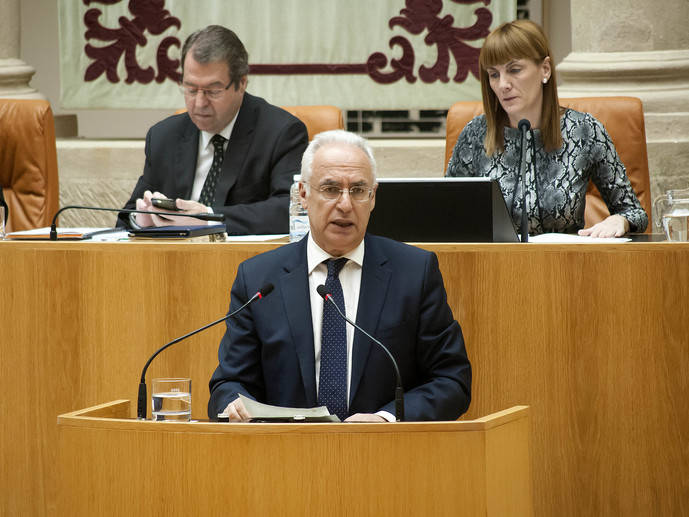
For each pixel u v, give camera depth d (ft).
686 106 65.87
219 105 46.42
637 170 51.19
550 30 91.66
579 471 33.99
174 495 23.21
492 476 23.20
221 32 46.39
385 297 30.94
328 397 30.50
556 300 33.96
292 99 74.90
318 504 22.79
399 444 22.74
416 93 74.08
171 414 28.35
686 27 65.72
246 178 47.62
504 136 46.21
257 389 31.42
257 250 35.04
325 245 30.91
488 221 35.04
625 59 65.92
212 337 35.42
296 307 31.04
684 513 33.47
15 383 36.47
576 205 45.24
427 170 74.18
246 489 22.94
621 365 33.71
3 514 36.76
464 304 34.40
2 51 75.31
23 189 57.67
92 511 23.79
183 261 35.42
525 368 34.17
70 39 75.87
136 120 99.50
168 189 48.42
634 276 33.58
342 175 30.12
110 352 35.94
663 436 33.60
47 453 36.42
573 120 45.88
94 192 75.61
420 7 73.41
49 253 36.09
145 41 75.41
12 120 57.52
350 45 74.13
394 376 30.60
